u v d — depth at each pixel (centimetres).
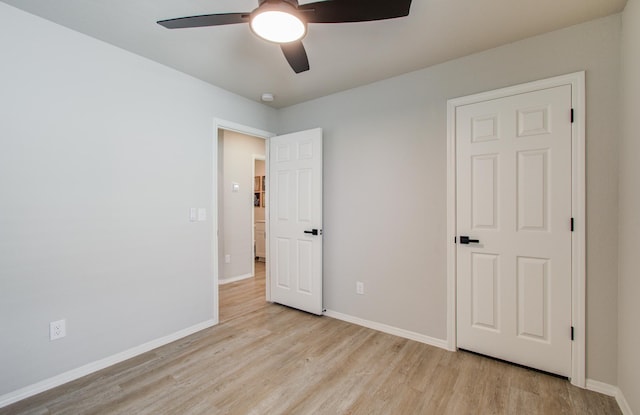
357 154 294
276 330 279
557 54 199
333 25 191
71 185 201
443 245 245
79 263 205
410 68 253
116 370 212
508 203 216
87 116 208
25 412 169
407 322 263
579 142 192
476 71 229
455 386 193
